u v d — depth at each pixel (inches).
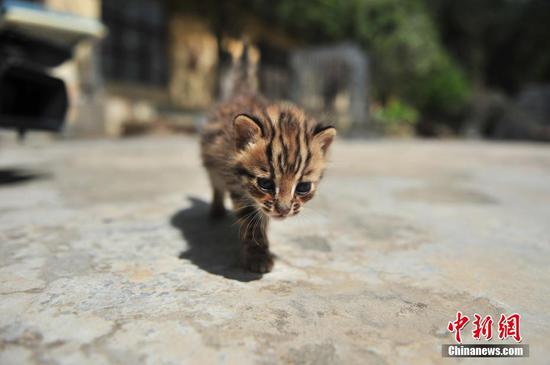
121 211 15.5
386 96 99.3
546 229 14.2
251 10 68.9
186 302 8.4
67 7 43.4
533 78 134.2
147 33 57.4
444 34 128.3
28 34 19.2
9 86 18.1
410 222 15.0
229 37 65.7
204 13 62.7
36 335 7.2
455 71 105.5
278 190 10.7
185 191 19.5
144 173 24.7
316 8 76.6
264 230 11.1
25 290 8.8
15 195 17.7
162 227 13.6
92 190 19.2
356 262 10.9
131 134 52.2
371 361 6.7
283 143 10.9
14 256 10.6
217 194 14.7
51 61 20.7
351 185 22.6
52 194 18.1
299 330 7.5
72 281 9.3
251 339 7.2
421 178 25.9
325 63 72.8
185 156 33.6
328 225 14.4
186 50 64.1
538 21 131.1
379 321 7.9
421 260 11.1
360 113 74.2
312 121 12.3
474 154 46.6
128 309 8.1
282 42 84.4
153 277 9.6
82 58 46.9
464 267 10.6
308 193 11.3
